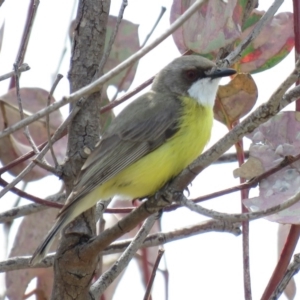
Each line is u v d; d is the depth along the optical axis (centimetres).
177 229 1143
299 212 981
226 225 1146
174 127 1170
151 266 1297
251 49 1237
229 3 1112
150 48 806
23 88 1357
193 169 946
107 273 1058
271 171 1013
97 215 1130
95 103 1106
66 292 1029
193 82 1224
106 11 1138
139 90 1153
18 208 1195
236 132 896
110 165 1104
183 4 1158
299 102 1084
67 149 1091
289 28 1236
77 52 1125
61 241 1035
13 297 1280
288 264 1018
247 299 980
